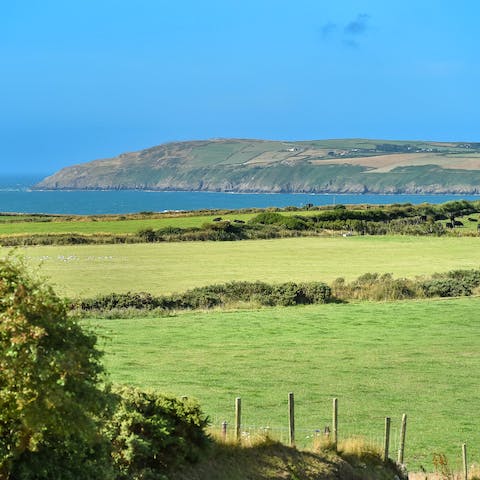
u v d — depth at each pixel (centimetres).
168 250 11650
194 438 2352
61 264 9788
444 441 3581
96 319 6397
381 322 6525
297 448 2731
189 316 6656
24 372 1569
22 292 1608
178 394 4150
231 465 2408
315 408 4047
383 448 3134
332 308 7162
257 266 10144
